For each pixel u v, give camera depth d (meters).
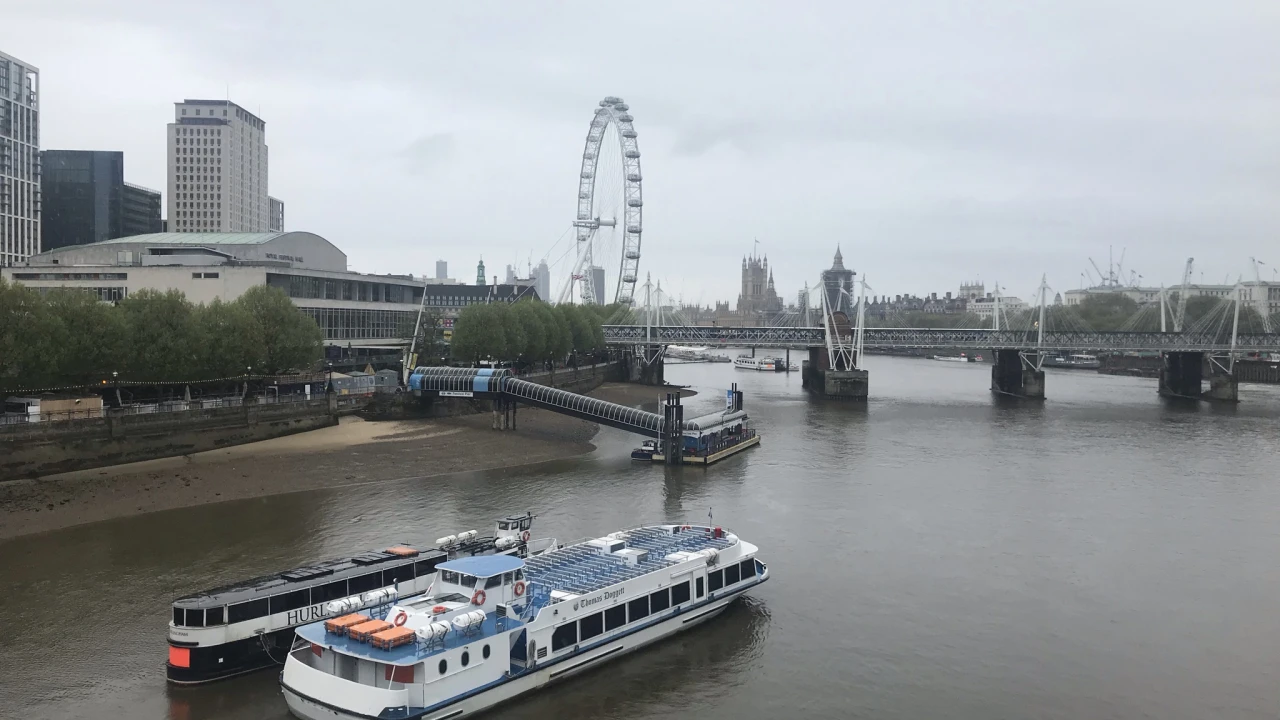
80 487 99.75
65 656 57.72
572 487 112.19
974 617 69.00
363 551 80.81
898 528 93.38
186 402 124.75
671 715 53.03
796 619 68.12
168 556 78.56
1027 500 107.25
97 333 115.44
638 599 61.59
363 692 47.72
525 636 54.28
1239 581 77.81
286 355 146.88
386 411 153.88
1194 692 57.19
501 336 197.25
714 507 101.69
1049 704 55.38
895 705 54.91
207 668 53.75
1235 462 135.00
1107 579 78.06
